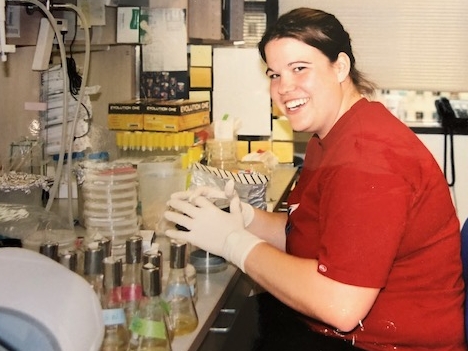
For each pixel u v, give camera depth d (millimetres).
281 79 1430
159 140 2135
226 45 2906
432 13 3057
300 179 1589
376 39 3105
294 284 1236
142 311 1048
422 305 1342
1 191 1634
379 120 1334
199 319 1203
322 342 1407
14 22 1674
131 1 2404
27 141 1933
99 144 2133
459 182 3080
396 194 1214
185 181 1783
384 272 1192
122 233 1541
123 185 1564
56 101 1956
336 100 1430
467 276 1468
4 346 706
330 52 1403
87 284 843
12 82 1911
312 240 1403
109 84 2396
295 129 1462
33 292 752
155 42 2576
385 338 1353
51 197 1670
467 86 3100
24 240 1329
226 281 1433
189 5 2609
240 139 2775
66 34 1999
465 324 1398
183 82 2600
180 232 1408
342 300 1185
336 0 3086
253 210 1714
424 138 3086
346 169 1239
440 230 1349
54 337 713
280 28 1412
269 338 1432
